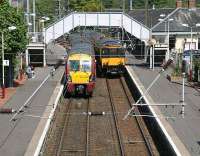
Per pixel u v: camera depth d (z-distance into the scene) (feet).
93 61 202.69
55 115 165.27
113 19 281.95
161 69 250.78
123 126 154.10
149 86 194.39
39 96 188.65
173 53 277.23
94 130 149.18
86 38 284.20
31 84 218.38
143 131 148.25
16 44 197.26
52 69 252.42
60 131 148.36
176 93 196.65
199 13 321.93
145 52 300.20
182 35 309.63
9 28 184.24
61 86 212.02
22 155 114.32
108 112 174.40
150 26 313.12
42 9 455.22
